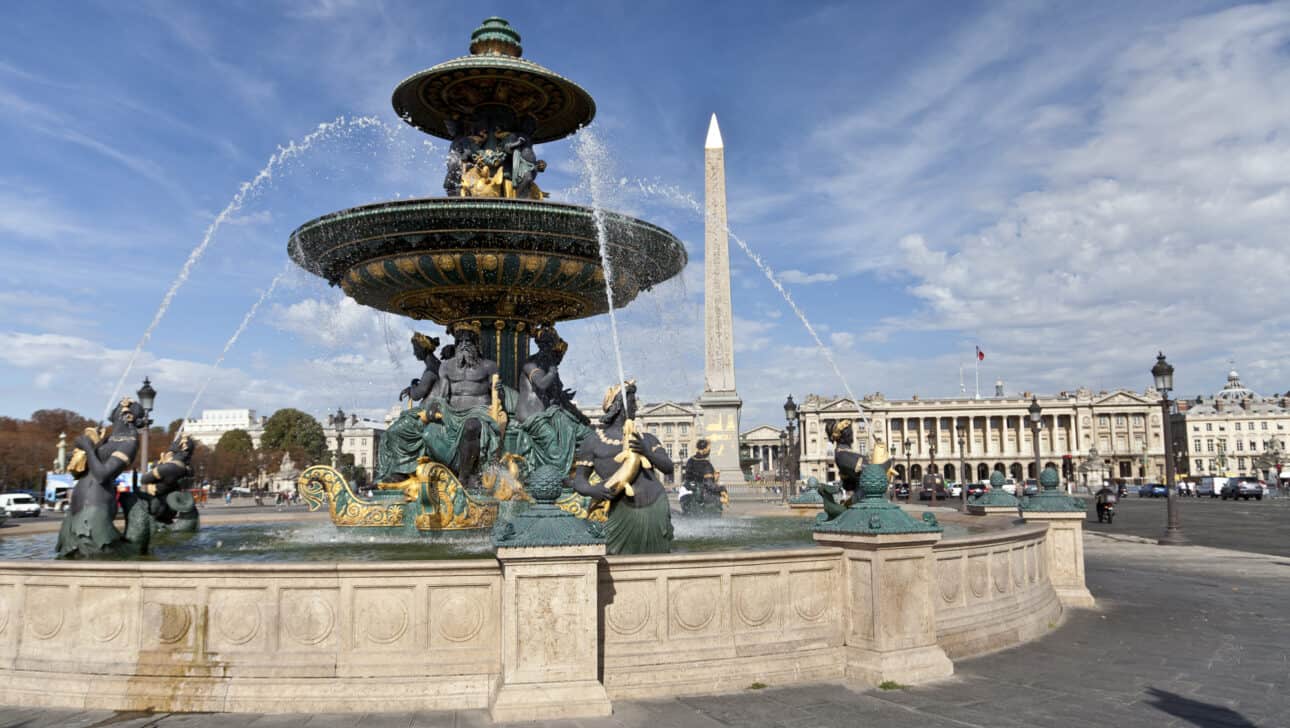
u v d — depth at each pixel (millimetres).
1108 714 7102
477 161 15250
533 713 6688
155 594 7242
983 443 163500
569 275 14227
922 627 8148
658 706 7105
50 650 7336
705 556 7676
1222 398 196750
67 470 9891
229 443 99312
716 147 54000
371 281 14352
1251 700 7566
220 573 7164
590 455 9953
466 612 7219
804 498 18328
